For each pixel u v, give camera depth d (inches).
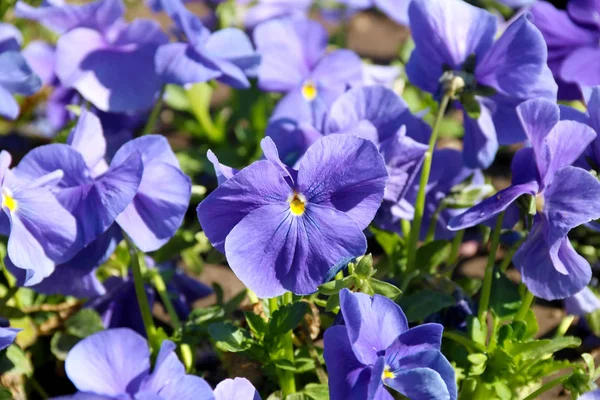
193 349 17.2
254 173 14.2
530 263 15.5
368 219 14.7
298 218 14.6
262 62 19.8
